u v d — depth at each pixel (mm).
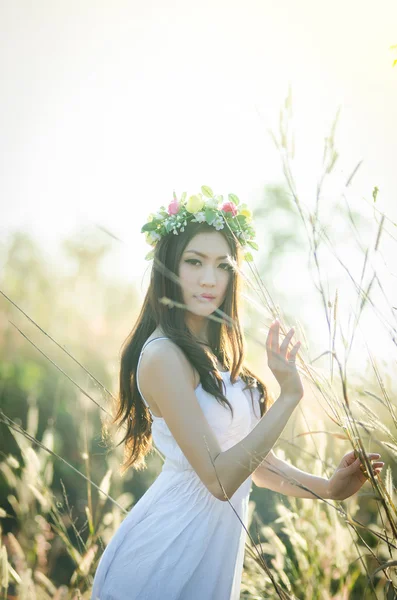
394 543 1631
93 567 2637
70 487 3879
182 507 1901
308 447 2258
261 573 2254
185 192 2100
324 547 2332
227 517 1916
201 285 2016
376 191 1572
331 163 1492
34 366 4766
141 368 1920
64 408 4426
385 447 1537
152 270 2094
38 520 2816
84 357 5035
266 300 1732
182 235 2035
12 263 5918
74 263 5969
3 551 2354
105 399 2291
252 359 4594
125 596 1847
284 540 3029
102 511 3670
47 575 2977
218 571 1877
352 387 1645
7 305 5363
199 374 1914
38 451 2920
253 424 2100
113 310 5727
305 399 2051
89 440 3934
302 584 2283
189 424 1803
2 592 2332
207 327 2148
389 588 1647
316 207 1521
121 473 2287
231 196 2170
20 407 4445
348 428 1622
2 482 3617
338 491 1944
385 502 1588
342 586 2186
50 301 5629
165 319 2008
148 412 2146
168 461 1981
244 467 1688
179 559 1850
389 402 1575
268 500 3652
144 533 1908
